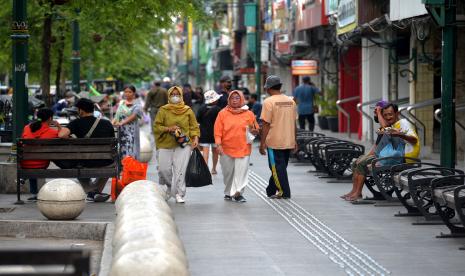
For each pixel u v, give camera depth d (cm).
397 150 1992
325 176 2667
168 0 2883
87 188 2102
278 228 1739
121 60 5406
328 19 4328
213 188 2427
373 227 1736
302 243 1576
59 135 2014
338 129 4981
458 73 3138
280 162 2170
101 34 4362
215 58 10506
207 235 1661
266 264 1395
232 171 2144
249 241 1598
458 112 2945
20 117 2259
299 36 5172
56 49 4638
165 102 4300
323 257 1450
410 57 3509
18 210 1931
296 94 4309
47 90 3691
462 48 3127
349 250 1509
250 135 2136
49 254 704
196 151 2128
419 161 1955
